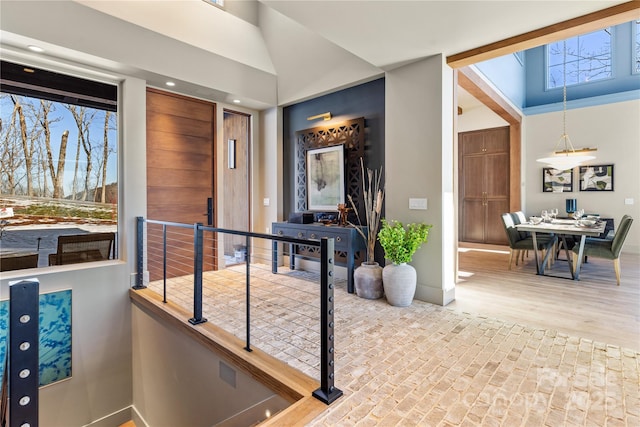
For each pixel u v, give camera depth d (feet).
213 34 14.37
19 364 3.33
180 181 15.01
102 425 12.08
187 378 9.90
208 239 16.20
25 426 3.36
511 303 11.39
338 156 14.71
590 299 11.79
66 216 11.92
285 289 13.29
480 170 24.67
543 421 5.40
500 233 23.88
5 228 10.82
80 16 10.45
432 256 11.41
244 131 19.49
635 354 7.64
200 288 9.70
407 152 11.93
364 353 7.79
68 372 11.35
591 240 16.11
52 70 11.47
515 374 6.83
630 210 20.26
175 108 14.82
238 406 7.99
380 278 11.91
